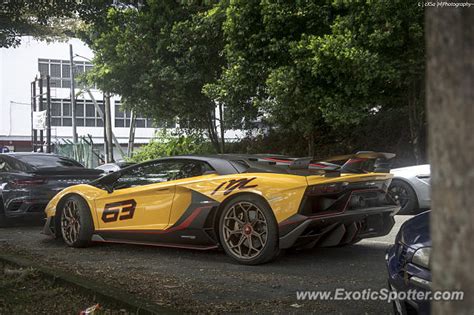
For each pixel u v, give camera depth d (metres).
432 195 1.42
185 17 17.00
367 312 4.32
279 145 19.58
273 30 13.86
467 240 1.34
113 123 47.03
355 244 7.46
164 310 4.08
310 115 14.34
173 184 6.60
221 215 6.25
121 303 4.34
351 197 5.95
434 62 1.41
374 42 12.27
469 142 1.34
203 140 20.88
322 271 5.81
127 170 7.25
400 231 3.92
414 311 3.46
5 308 4.44
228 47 14.60
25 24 8.17
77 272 5.83
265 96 14.95
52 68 45.69
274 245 5.85
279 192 5.79
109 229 7.18
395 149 16.70
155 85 16.92
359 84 12.60
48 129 27.97
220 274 5.72
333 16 13.67
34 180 9.34
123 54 16.64
